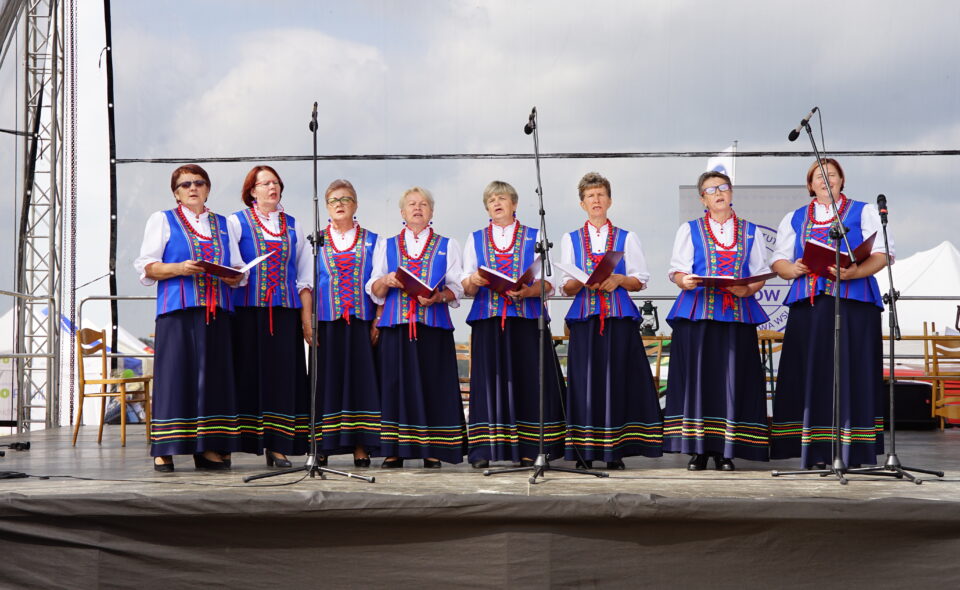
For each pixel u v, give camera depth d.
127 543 3.29
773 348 6.61
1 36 5.59
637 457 5.10
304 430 4.60
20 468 4.43
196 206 4.41
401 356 4.48
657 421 4.54
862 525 3.16
